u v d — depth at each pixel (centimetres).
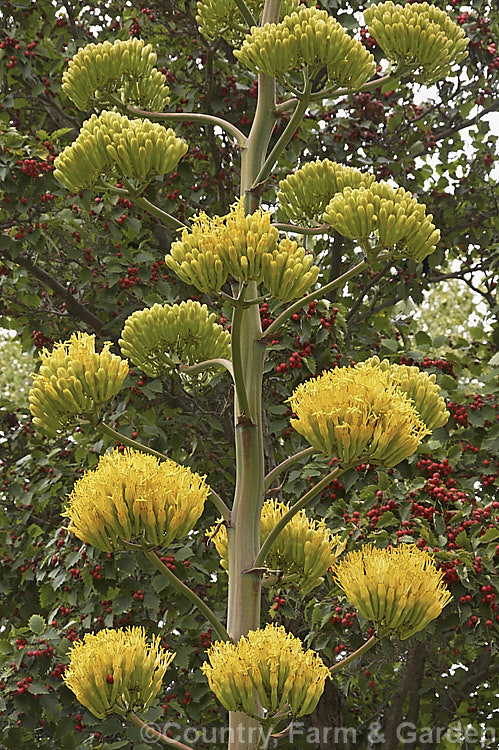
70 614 527
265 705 231
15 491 573
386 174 642
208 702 520
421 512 442
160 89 360
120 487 245
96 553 480
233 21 408
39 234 555
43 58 619
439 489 443
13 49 571
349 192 286
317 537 311
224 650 240
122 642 255
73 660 256
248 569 261
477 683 638
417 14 347
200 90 612
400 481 473
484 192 661
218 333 338
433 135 651
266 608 558
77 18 673
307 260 252
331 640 466
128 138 292
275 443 554
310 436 248
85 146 298
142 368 340
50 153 548
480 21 606
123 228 582
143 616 533
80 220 565
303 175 364
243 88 596
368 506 450
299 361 479
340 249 632
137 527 246
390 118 645
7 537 588
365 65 313
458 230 659
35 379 263
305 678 232
